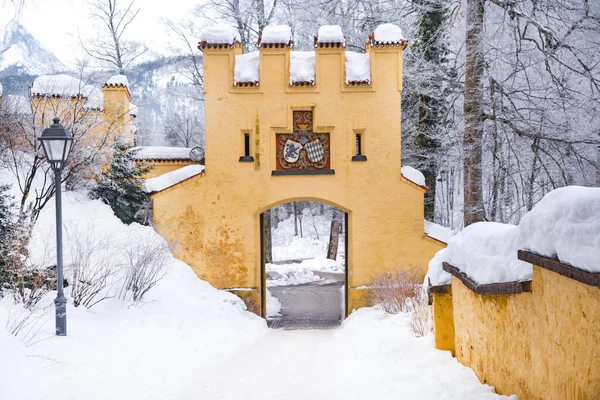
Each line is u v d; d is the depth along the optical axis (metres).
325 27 16.12
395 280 14.56
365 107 15.96
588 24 13.63
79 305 10.95
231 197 16.02
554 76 14.11
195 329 11.57
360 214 16.00
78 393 6.59
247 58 16.50
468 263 6.35
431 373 6.84
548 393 4.43
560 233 3.90
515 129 14.84
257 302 16.02
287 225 44.91
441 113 21.23
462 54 18.94
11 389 6.06
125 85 17.89
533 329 4.73
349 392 7.13
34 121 13.22
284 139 16.16
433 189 22.33
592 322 3.62
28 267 10.50
